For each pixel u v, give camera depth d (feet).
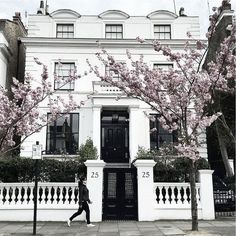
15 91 44.14
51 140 78.64
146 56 82.53
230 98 63.87
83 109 79.00
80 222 45.19
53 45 82.38
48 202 46.85
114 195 47.29
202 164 58.65
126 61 82.23
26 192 47.34
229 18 76.33
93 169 46.83
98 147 73.87
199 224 42.39
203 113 40.78
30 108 43.16
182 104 40.09
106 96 75.87
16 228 40.93
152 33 85.87
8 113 42.27
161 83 40.78
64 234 36.96
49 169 53.72
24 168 53.16
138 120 77.56
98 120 75.46
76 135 79.10
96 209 45.78
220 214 49.62
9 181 52.70
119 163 78.59
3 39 79.77
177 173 54.90
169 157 58.44
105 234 36.70
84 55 82.43
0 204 46.75
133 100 76.18
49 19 85.30
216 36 77.41
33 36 83.76
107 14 86.28
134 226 41.78
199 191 47.67
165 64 82.43
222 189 50.21
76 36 84.89
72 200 46.98
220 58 40.24
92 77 80.84
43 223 44.60
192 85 40.22
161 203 47.01
